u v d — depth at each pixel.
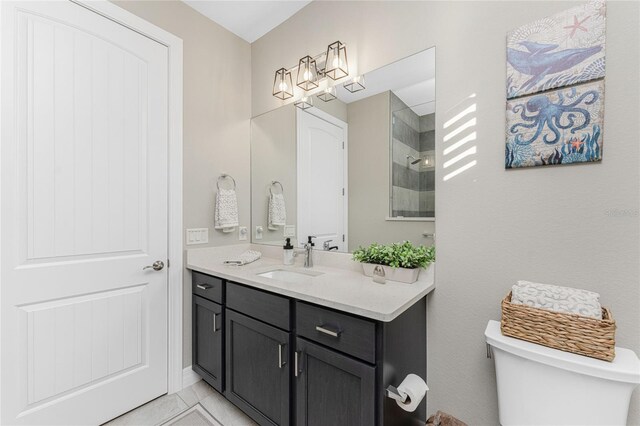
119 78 1.61
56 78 1.40
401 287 1.33
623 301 0.99
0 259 1.26
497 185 1.25
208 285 1.77
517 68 1.19
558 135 1.10
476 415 1.31
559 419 0.91
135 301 1.67
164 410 1.65
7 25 1.28
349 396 1.09
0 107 1.26
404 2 1.51
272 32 2.19
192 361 1.91
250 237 2.33
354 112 1.71
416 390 1.03
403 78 1.52
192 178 1.94
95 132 1.53
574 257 1.08
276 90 2.13
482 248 1.29
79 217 1.47
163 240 1.80
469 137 1.32
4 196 1.27
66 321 1.44
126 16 1.63
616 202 1.01
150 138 1.74
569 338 0.92
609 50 1.01
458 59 1.35
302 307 1.25
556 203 1.12
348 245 1.75
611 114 1.01
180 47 1.88
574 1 1.08
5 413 1.27
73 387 1.45
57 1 1.41
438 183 1.41
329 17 1.83
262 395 1.42
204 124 2.02
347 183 1.75
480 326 1.29
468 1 1.32
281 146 2.12
